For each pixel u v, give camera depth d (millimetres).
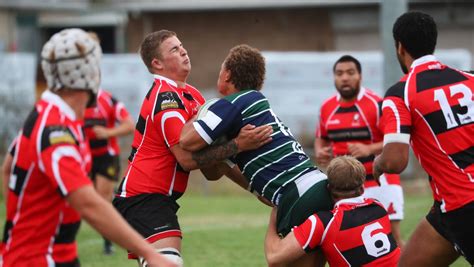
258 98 19172
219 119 18562
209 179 20734
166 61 20031
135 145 20219
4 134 66438
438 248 18391
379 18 91938
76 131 13539
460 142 17672
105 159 34125
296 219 18719
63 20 99438
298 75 67188
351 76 29141
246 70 19438
